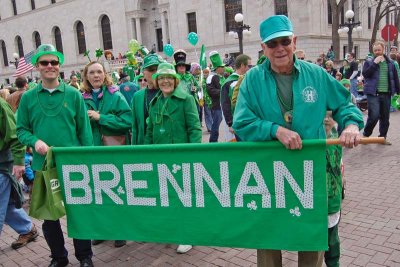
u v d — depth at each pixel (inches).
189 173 102.9
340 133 97.7
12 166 147.0
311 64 96.3
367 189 205.2
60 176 114.7
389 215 169.6
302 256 101.4
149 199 107.7
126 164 108.0
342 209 180.1
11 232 190.2
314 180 93.2
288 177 94.8
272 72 95.9
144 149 105.3
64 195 115.3
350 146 88.2
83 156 111.7
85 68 167.8
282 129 90.4
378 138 85.8
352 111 94.3
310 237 95.2
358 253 139.5
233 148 97.8
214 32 1360.7
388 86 293.4
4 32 2180.1
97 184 111.8
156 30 1622.8
